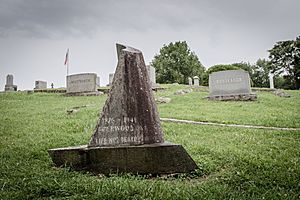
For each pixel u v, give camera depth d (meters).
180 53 74.94
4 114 15.23
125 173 5.50
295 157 6.61
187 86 31.84
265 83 70.31
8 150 7.52
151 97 6.55
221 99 20.66
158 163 5.59
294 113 14.62
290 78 58.69
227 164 6.14
